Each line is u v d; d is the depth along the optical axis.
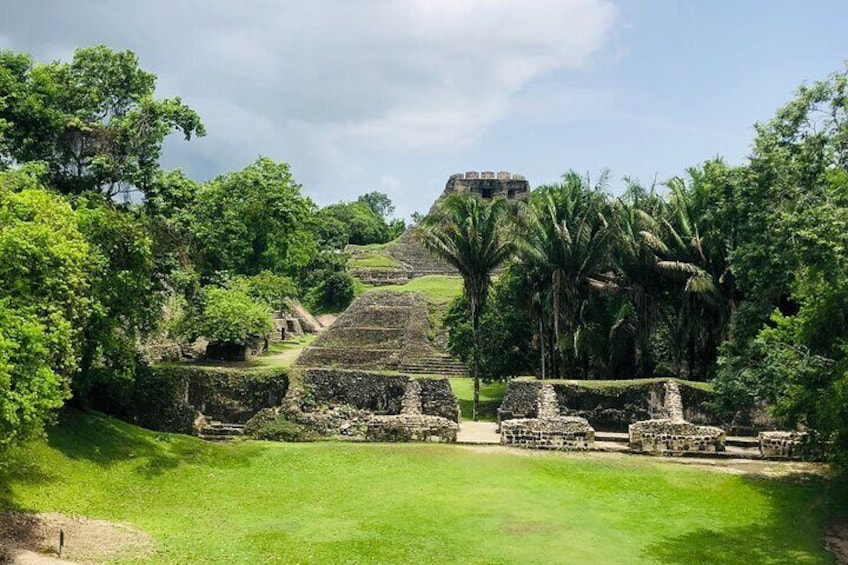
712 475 20.67
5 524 14.05
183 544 14.48
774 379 19.47
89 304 18.38
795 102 22.25
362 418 24.95
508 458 21.66
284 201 26.75
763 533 16.39
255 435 24.22
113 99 24.64
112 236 19.97
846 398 15.05
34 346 13.41
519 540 15.07
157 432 23.30
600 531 16.00
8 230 14.25
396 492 18.39
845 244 15.30
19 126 22.00
